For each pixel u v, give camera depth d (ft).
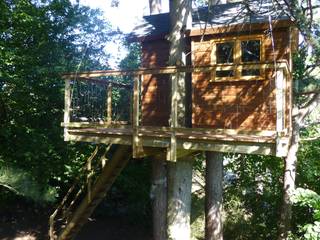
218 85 28.76
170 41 28.43
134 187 51.34
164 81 33.04
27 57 41.06
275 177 47.57
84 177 45.03
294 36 32.09
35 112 45.14
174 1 28.37
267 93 27.22
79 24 46.73
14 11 41.83
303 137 44.83
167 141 23.77
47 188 38.52
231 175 52.08
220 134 23.52
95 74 25.68
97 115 46.32
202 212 52.26
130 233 49.96
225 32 28.68
